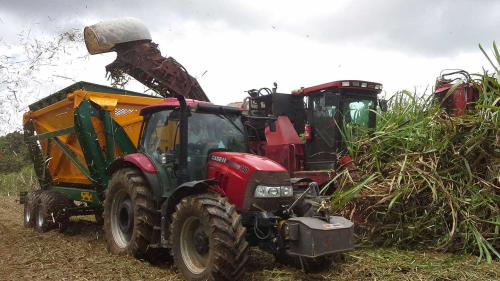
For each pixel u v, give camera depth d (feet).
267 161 15.39
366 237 18.06
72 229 24.43
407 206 17.72
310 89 26.11
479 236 15.96
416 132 18.60
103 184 22.07
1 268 15.40
